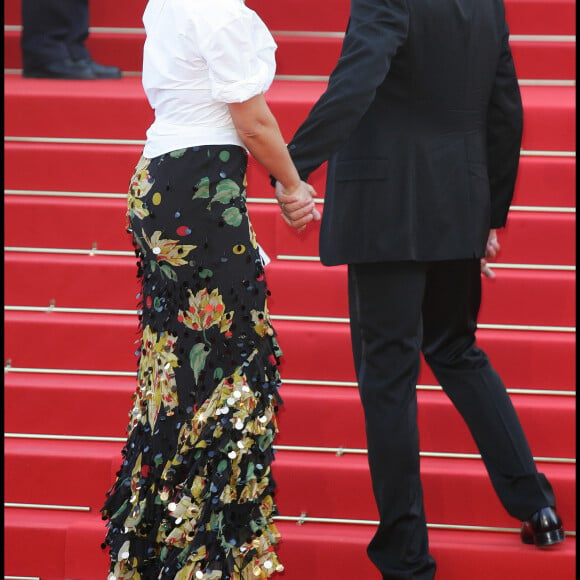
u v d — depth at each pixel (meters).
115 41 18.84
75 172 14.78
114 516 9.88
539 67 16.67
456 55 9.68
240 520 9.42
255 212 14.03
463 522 11.73
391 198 9.68
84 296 13.86
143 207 9.21
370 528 11.78
